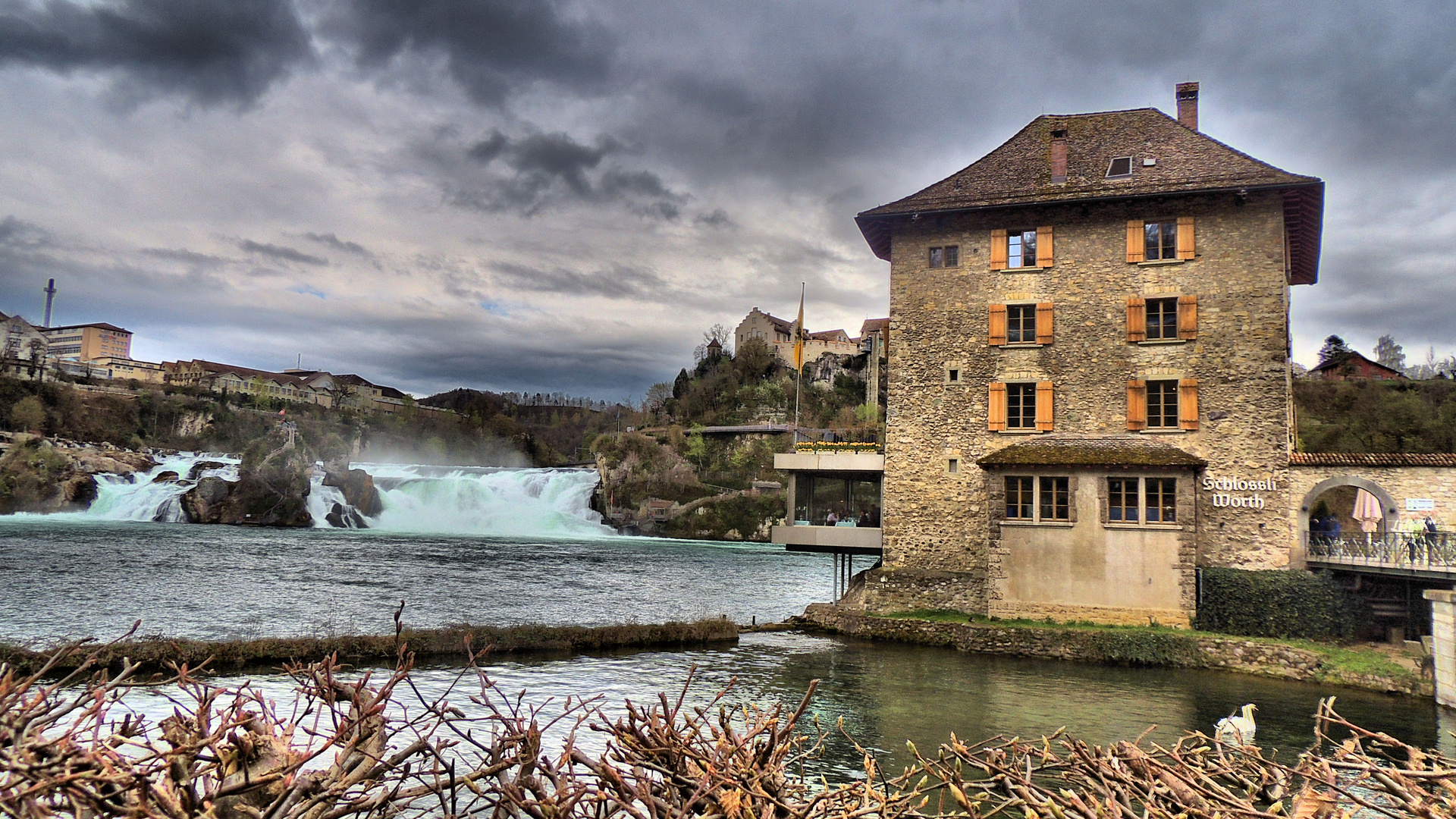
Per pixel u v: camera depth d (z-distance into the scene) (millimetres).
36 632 27250
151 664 20719
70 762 3322
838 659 26766
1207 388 30719
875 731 18031
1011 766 5648
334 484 89375
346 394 193750
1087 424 31922
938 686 22859
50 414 115688
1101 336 32125
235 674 20672
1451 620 21156
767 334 168500
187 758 4023
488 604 38781
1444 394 71125
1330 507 43562
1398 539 26609
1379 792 5266
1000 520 30438
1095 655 27031
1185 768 5141
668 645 28766
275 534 73750
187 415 132125
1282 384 29906
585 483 106250
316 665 4969
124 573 43156
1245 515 29734
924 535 33250
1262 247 30625
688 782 4512
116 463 89562
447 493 96875
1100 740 17422
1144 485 29078
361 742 4469
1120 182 32656
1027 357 32875
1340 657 24688
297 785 3875
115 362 163500
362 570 49906
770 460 114562
